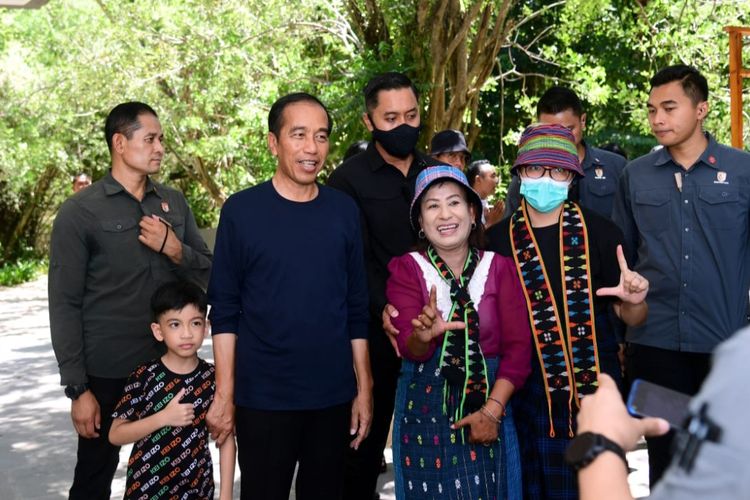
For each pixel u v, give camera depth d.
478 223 3.96
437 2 14.45
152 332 4.44
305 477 3.98
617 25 19.09
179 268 4.55
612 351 3.95
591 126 20.77
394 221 4.54
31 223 30.48
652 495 1.55
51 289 4.32
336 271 3.90
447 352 3.73
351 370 3.99
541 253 3.93
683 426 1.54
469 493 3.69
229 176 21.41
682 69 4.37
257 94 18.92
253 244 3.82
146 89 19.59
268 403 3.81
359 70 15.55
